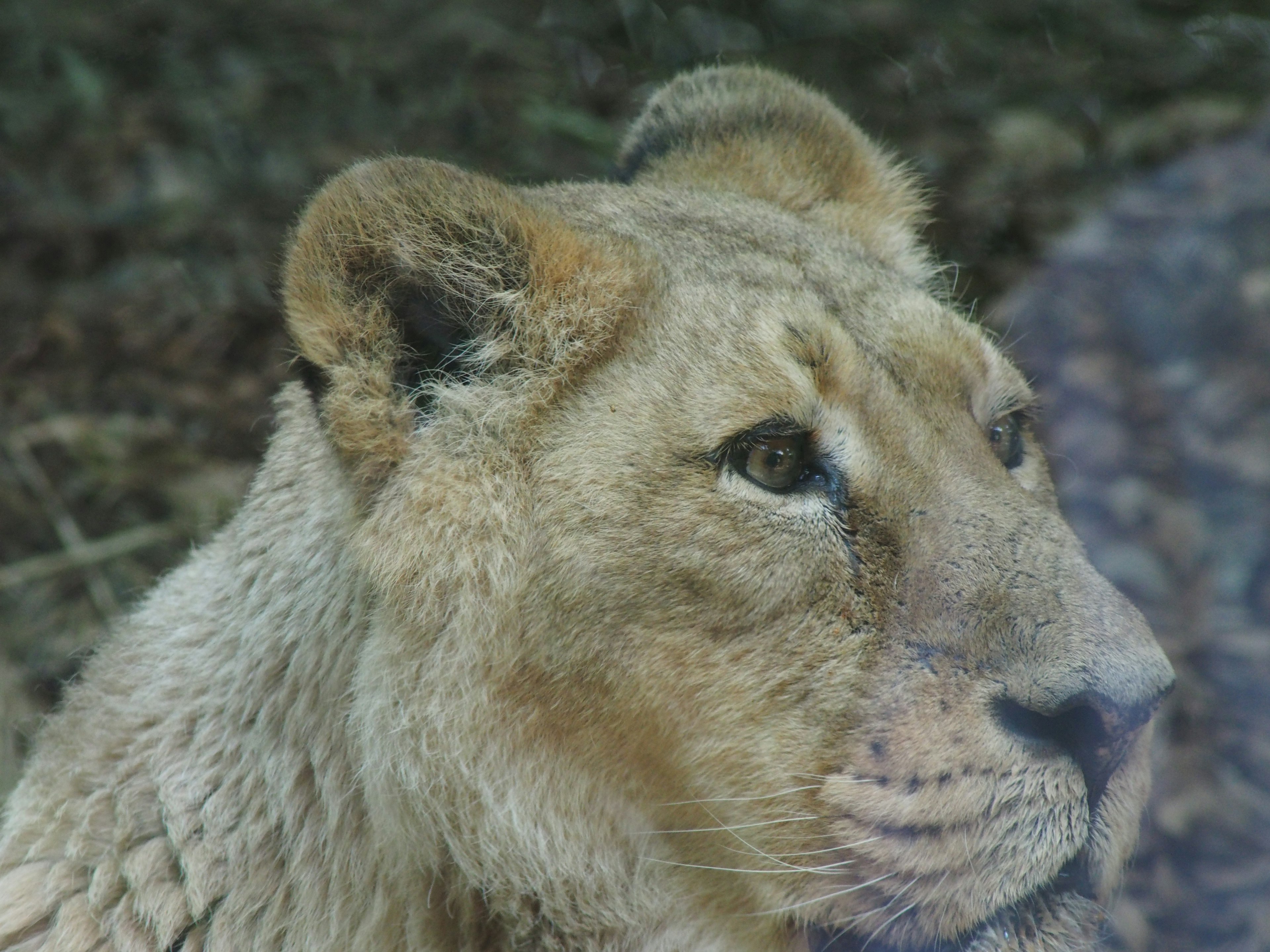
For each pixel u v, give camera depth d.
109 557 10.09
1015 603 4.78
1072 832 4.67
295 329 4.75
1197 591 10.22
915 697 4.72
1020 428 5.89
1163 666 4.74
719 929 5.17
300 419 5.77
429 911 5.21
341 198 4.80
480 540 4.89
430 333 5.14
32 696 9.21
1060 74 13.61
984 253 12.20
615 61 13.93
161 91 13.08
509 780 4.98
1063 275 12.02
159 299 11.69
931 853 4.70
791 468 4.93
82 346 11.35
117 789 5.68
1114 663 4.60
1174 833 8.78
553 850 5.04
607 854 5.08
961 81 13.65
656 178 6.60
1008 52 13.90
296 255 4.76
